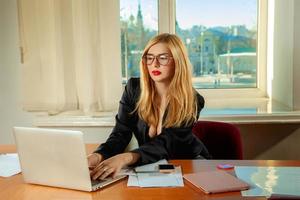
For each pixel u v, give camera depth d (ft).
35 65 8.04
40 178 4.23
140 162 4.86
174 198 3.79
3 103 8.38
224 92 9.30
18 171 4.75
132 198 3.81
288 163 4.94
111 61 8.01
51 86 8.05
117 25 7.98
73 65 8.04
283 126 8.31
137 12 8.73
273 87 9.04
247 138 8.39
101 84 8.06
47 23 7.90
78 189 4.06
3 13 8.13
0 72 8.27
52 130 4.02
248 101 9.13
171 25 8.84
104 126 8.23
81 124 8.20
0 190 4.12
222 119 7.99
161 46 5.32
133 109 5.89
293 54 7.89
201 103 5.90
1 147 6.04
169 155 5.37
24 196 3.94
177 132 5.48
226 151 6.46
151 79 5.60
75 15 7.83
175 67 5.35
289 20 7.93
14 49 8.21
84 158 3.92
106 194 3.94
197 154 5.82
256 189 3.97
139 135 5.89
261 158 8.44
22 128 4.19
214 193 3.89
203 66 9.22
